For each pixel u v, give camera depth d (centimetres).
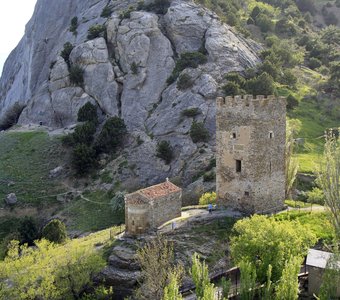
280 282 3259
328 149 4350
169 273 3809
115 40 12675
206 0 14725
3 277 4397
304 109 11388
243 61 11938
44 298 4244
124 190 9081
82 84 12406
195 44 12325
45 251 4672
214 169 8481
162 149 9544
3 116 14412
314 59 14700
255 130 5116
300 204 5866
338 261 3472
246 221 4169
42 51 16512
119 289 4562
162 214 5247
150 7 13625
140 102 11306
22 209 8888
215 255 4578
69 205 8969
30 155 10525
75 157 9869
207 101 10331
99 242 5266
